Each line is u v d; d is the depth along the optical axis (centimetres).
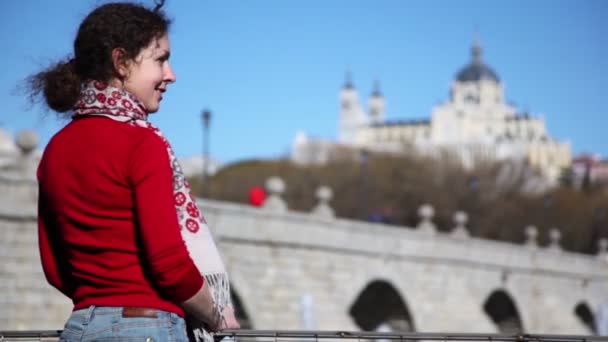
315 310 5200
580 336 808
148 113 604
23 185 3634
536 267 7800
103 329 554
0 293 3544
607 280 9050
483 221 14275
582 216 14775
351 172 15050
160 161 560
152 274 549
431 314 6366
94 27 585
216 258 578
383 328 6391
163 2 611
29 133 3662
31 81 609
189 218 574
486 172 15975
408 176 14812
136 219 561
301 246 5134
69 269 605
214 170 16462
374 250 5778
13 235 3597
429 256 6353
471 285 6869
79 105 588
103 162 559
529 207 14675
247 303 4734
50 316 3744
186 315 582
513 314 7712
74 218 565
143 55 588
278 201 5078
